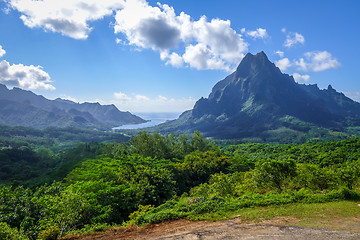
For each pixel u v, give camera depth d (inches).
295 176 974.4
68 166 3240.7
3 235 484.4
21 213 874.8
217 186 1122.0
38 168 4087.1
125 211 1232.2
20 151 5260.8
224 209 622.2
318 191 860.0
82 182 1296.8
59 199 721.0
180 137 3951.8
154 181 1726.1
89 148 4645.7
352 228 454.3
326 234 430.6
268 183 987.9
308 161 3486.7
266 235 440.8
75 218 685.3
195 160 2758.4
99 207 1003.9
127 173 1765.5
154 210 701.9
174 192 1809.8
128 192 1275.8
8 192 1028.5
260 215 553.3
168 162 2576.3
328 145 4284.0
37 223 845.2
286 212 563.2
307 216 530.6
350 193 667.4
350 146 3848.4
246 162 2930.6
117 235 518.0
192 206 655.8
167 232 506.9
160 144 3196.4
